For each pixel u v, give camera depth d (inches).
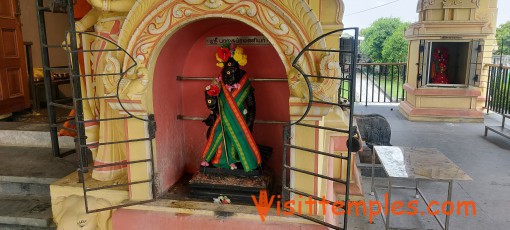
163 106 106.0
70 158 152.2
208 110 117.1
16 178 133.5
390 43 566.9
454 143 233.3
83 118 108.2
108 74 92.0
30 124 182.5
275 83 110.4
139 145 99.6
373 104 363.3
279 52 86.4
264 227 92.4
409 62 323.9
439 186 169.3
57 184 111.0
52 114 145.1
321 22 86.0
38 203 127.5
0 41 203.3
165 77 105.9
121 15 98.8
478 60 285.3
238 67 100.9
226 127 100.3
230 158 102.5
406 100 326.6
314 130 88.4
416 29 293.6
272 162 115.5
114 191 105.4
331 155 83.4
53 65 267.6
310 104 81.1
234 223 93.9
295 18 83.5
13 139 172.9
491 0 316.2
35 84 223.0
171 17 91.0
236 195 100.7
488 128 247.3
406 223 136.2
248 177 101.2
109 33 100.4
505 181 173.2
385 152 148.5
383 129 190.4
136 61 93.7
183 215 97.3
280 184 113.0
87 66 111.6
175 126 114.2
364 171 182.5
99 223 106.3
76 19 138.6
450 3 277.6
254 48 109.6
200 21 100.6
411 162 134.9
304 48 79.7
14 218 117.7
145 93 96.0
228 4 86.7
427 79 294.4
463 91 290.0
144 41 93.0
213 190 102.4
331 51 77.6
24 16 249.8
